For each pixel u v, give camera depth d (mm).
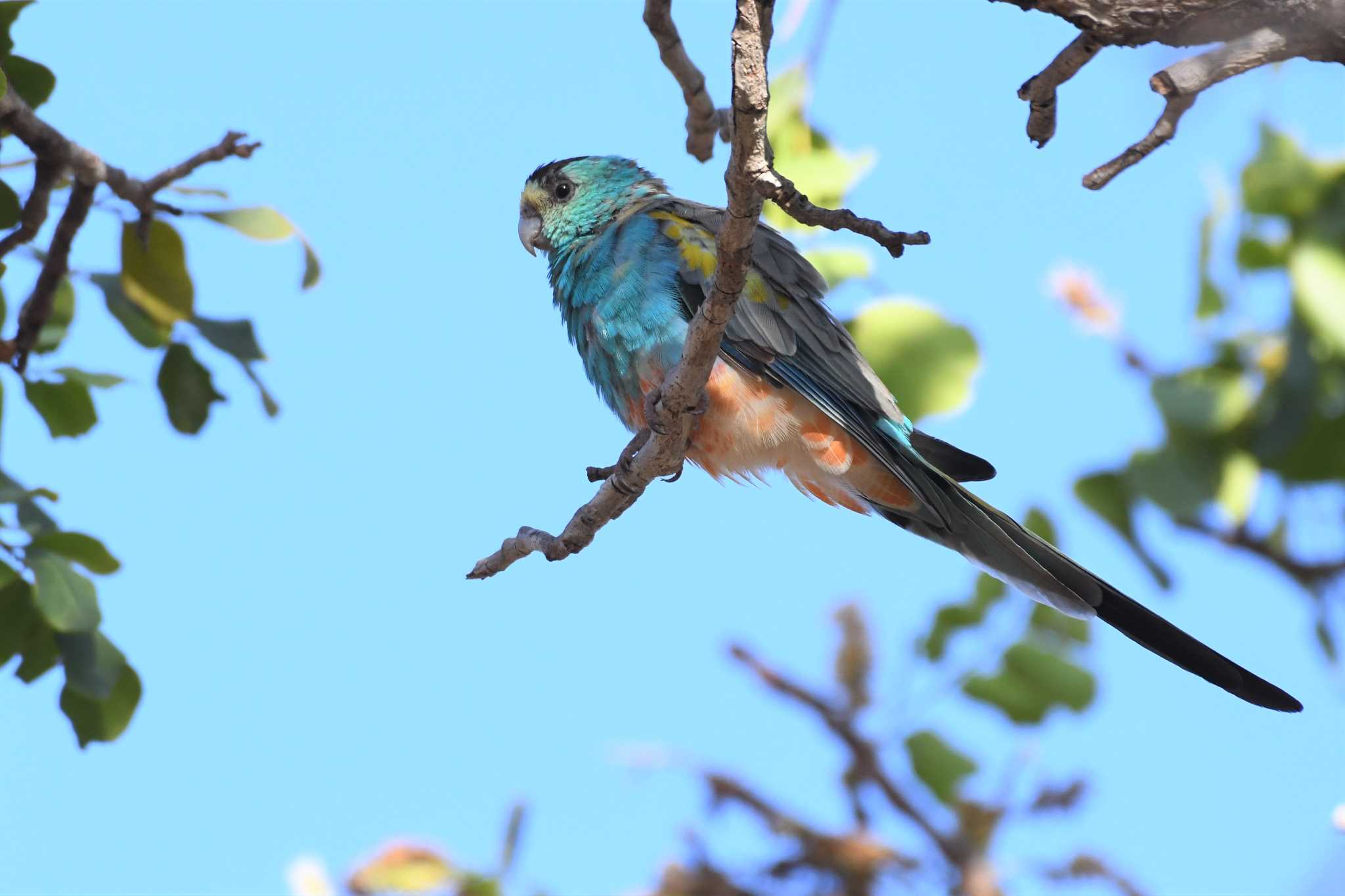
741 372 10742
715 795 8367
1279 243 9539
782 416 10727
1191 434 9477
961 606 9375
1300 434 9242
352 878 8055
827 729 8742
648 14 9266
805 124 9406
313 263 9391
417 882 8008
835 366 10734
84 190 8766
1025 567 9977
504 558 9039
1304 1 6156
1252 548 9688
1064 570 9875
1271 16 6199
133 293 9195
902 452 10773
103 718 8461
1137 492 9492
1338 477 9477
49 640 8352
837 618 9000
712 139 10086
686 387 8047
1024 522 10234
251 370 9289
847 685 8859
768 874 8266
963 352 9289
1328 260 9070
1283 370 9289
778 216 9602
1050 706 9039
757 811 8359
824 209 6145
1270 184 9320
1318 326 9016
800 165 9367
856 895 8234
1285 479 9586
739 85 5902
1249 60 6203
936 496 10500
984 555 10281
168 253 9117
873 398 10703
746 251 6883
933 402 9250
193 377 9422
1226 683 9422
